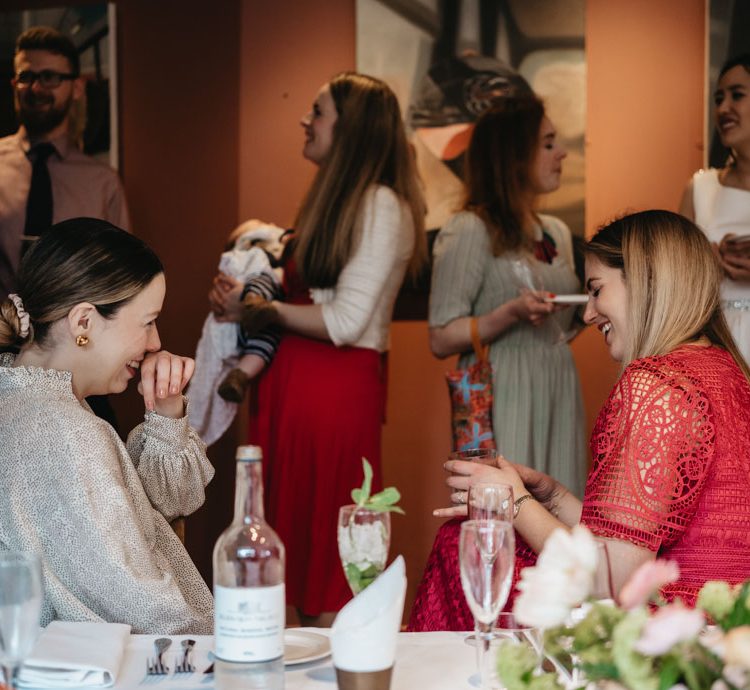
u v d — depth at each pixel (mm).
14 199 4367
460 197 4379
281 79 4543
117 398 4465
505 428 3713
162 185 4594
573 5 4340
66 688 1449
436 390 4480
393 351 4496
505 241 3818
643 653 964
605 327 2223
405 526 4500
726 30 4215
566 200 4328
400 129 3633
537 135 3945
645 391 1945
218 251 4574
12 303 1950
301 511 3527
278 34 4543
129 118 4582
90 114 4488
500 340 3777
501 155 3904
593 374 4438
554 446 3797
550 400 3766
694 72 4348
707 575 1929
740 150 4059
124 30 4578
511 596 2219
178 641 1658
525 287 3775
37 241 1993
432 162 4395
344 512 1547
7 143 4418
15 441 1811
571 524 2525
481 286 3848
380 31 4422
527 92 4359
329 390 3523
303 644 1649
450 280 3814
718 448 1934
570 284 3926
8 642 1303
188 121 4578
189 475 2252
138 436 2254
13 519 1779
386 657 1346
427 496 4488
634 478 1898
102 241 1973
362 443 3547
